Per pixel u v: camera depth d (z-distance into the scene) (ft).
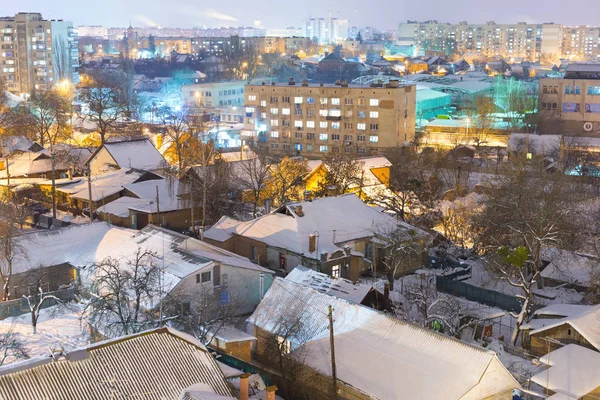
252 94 545.03
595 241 275.80
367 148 505.25
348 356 151.02
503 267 242.37
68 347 176.65
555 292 238.68
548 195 264.31
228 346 165.37
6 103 574.97
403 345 150.20
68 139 488.44
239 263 206.49
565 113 570.05
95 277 196.34
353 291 190.60
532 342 188.96
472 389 135.85
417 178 372.58
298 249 237.25
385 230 253.03
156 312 180.14
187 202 300.81
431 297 212.02
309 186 344.28
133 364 123.13
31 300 205.57
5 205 268.21
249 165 307.37
